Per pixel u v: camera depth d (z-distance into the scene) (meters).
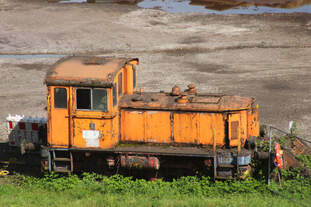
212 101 53.72
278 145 50.19
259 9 179.62
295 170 53.38
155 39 142.88
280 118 81.00
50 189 51.66
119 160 53.34
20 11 180.12
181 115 53.47
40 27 157.88
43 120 64.44
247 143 52.97
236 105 52.34
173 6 190.12
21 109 88.69
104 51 133.00
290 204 43.72
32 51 134.12
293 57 121.38
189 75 109.62
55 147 53.25
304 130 74.50
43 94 98.75
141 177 55.62
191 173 54.16
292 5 185.00
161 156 53.00
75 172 56.72
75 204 44.19
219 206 42.22
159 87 100.19
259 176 52.97
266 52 126.62
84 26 157.25
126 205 43.28
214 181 52.44
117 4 192.62
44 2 197.38
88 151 52.91
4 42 142.88
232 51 129.00
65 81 51.31
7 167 62.38
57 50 134.50
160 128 54.16
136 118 54.44
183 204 42.84
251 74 109.25
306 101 90.19
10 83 106.88
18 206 43.62
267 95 94.50
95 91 51.31
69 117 52.41
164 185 51.03
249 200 44.44
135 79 59.59
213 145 51.50
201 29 152.25
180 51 131.00
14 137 66.19
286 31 145.62
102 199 45.81
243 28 151.25
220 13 174.75
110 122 51.75
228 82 103.62
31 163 62.28
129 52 131.50
